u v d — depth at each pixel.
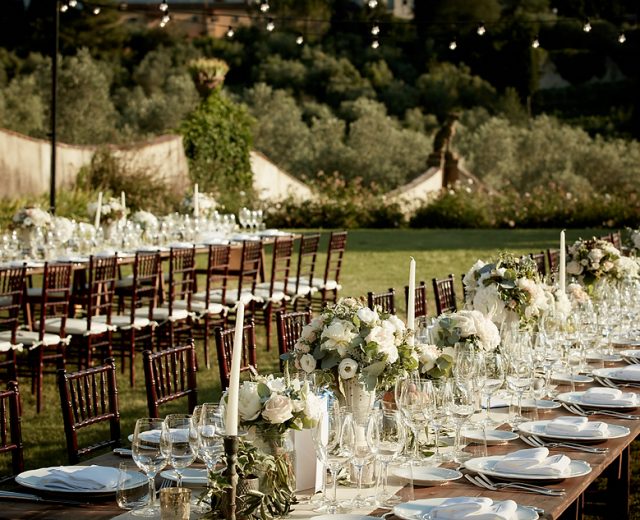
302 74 39.06
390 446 2.50
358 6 43.94
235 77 38.91
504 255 4.61
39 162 15.07
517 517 2.38
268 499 2.31
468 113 39.34
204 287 10.91
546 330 4.25
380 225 20.69
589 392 3.69
